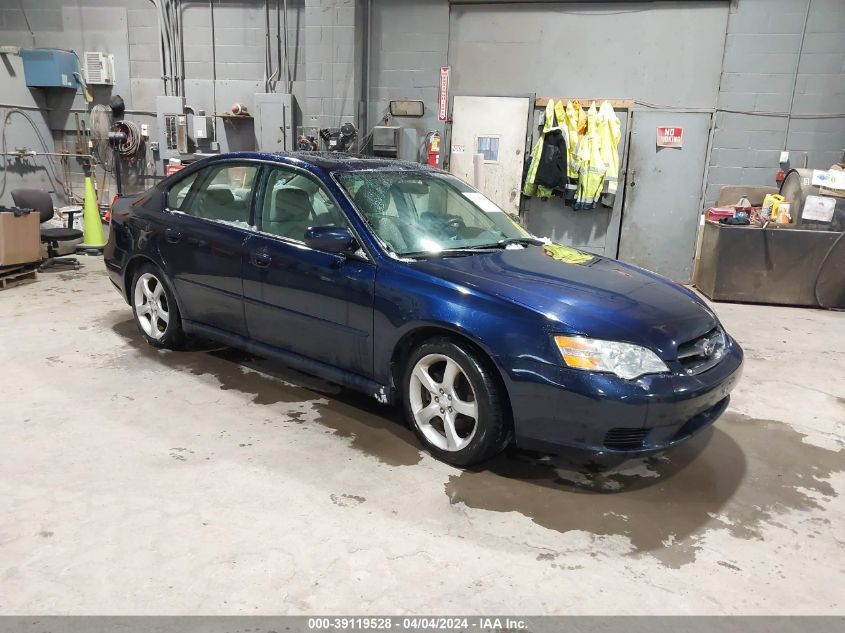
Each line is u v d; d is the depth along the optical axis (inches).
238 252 144.8
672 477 119.5
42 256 271.4
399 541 96.0
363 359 127.4
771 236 252.4
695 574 91.7
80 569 86.9
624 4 283.1
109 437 124.5
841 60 272.8
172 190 166.6
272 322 141.9
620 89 291.7
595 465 122.3
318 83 309.6
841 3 267.4
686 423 112.8
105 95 342.0
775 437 138.5
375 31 306.8
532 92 299.7
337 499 106.4
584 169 283.6
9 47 318.0
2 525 95.8
